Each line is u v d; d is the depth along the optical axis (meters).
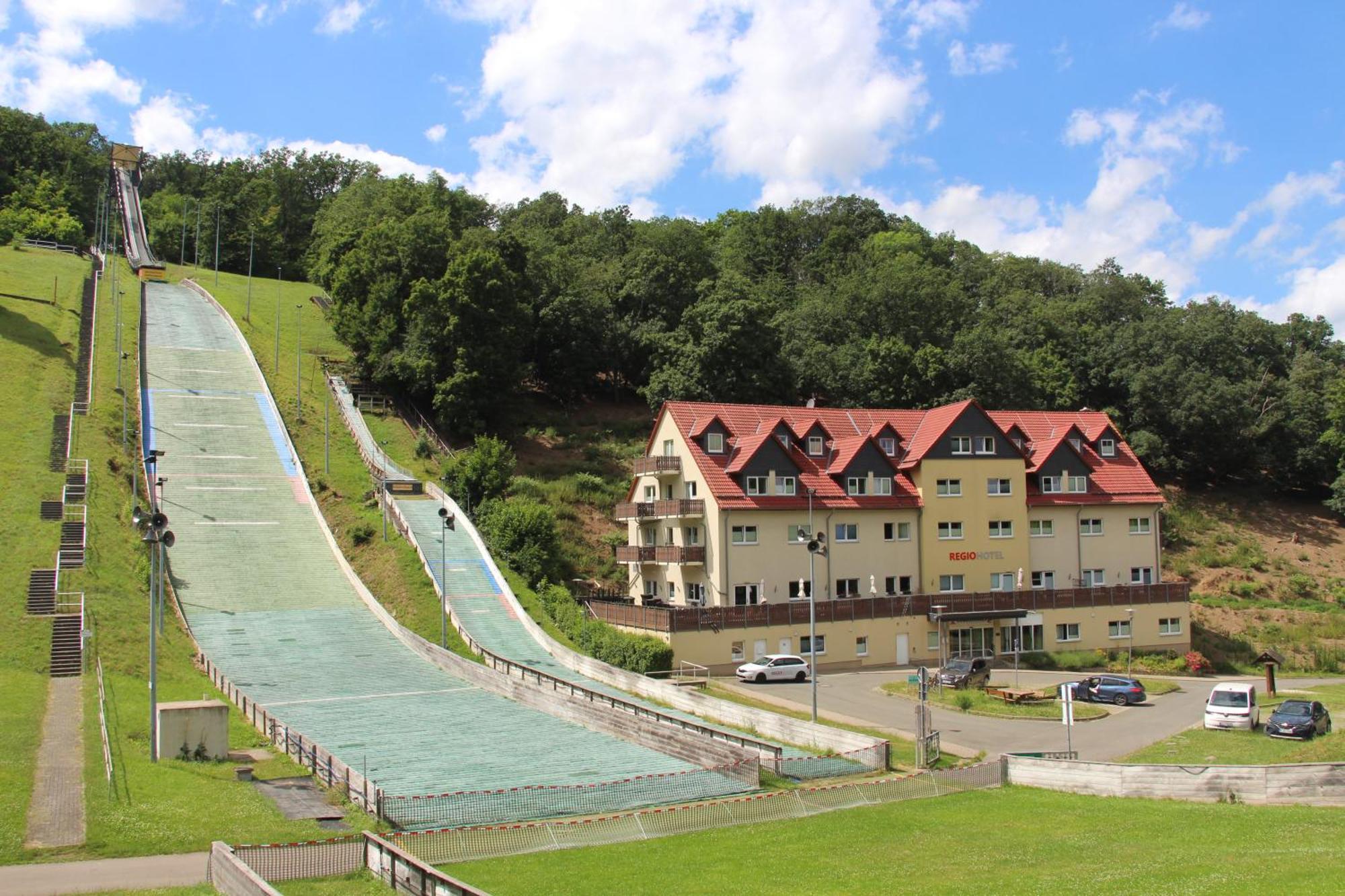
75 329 105.06
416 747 38.69
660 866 23.33
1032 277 144.75
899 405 97.19
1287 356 123.56
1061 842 24.48
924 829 26.39
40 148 185.88
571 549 74.50
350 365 110.12
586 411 105.19
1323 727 43.00
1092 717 46.88
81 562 57.81
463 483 78.44
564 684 47.88
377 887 21.59
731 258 145.12
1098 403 111.06
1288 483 103.94
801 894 20.59
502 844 25.22
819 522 64.06
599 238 140.00
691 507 63.31
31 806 27.27
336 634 57.78
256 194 190.88
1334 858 20.95
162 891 21.33
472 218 145.00
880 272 115.81
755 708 43.06
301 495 78.06
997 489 68.50
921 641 62.75
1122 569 71.56
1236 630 75.12
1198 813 26.94
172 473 77.75
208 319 119.88
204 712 34.75
